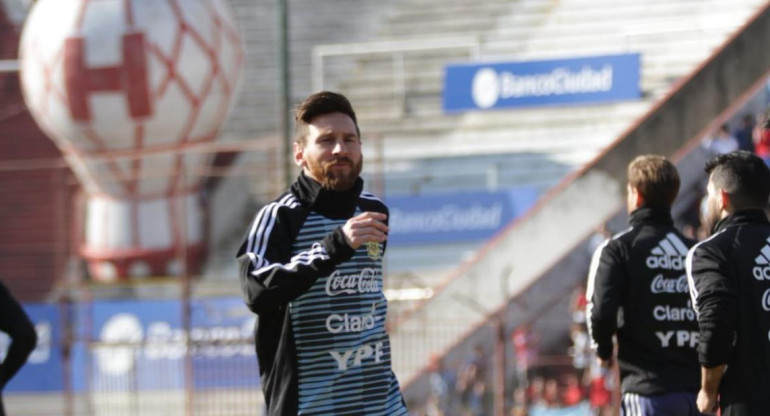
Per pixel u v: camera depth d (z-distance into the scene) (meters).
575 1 42.75
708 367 10.96
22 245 40.28
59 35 35.16
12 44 46.00
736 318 10.93
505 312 30.56
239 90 38.19
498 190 35.41
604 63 36.59
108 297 36.56
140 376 31.80
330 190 9.68
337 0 45.94
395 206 35.66
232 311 31.73
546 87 36.94
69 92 35.12
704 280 10.97
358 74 43.16
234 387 30.39
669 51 39.72
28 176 41.97
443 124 40.25
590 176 32.97
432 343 31.12
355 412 9.66
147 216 37.22
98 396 31.64
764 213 11.29
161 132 35.75
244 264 9.42
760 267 11.01
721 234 11.17
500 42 42.41
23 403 31.92
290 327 9.67
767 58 33.25
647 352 13.51
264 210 9.74
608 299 13.40
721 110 33.12
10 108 44.06
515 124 39.50
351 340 9.68
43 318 32.53
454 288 32.66
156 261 37.16
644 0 41.97
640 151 33.12
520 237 32.88
